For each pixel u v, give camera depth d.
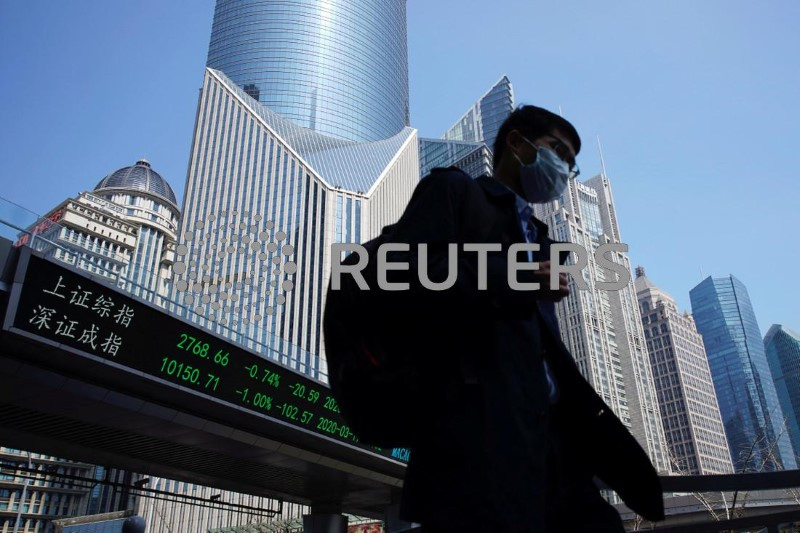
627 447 1.83
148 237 163.00
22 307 14.88
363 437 1.76
